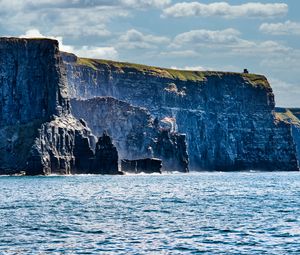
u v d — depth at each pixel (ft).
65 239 571.28
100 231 617.62
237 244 543.39
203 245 540.11
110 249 524.93
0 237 581.94
